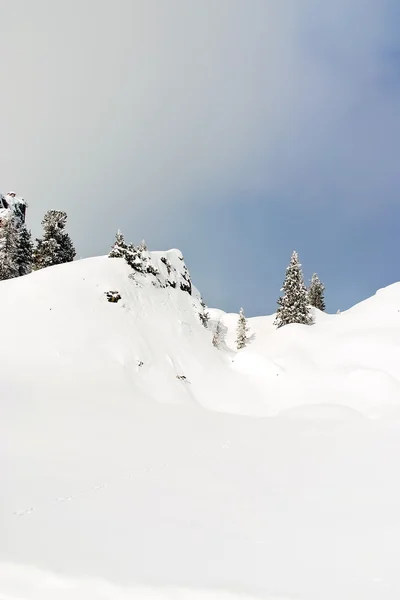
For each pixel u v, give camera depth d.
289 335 42.28
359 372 30.72
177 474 10.58
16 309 30.08
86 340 28.61
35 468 10.44
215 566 5.83
